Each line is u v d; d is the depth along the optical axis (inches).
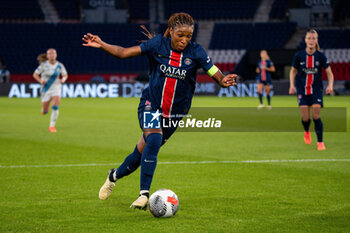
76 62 5064.0
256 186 842.2
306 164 1070.4
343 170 995.3
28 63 5014.8
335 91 4650.6
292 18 5457.7
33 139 1520.7
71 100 3860.7
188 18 635.5
